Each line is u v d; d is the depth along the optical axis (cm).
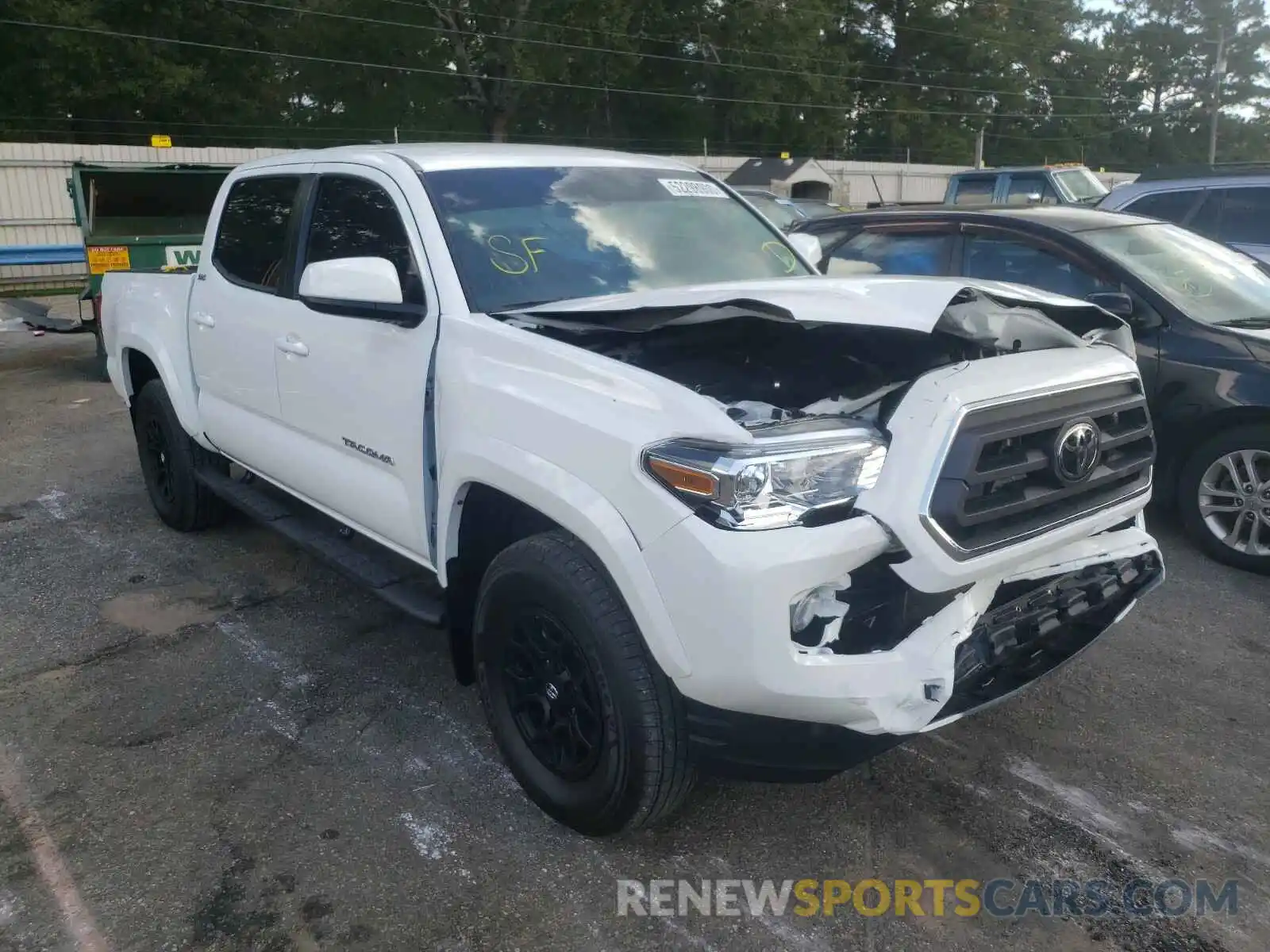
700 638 259
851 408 286
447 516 332
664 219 416
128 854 310
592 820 304
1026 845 314
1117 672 422
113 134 3316
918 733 272
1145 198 932
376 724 383
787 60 4494
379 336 368
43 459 758
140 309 556
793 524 254
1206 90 6831
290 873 301
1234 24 6762
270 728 381
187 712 392
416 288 362
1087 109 6475
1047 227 600
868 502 261
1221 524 532
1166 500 555
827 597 262
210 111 3481
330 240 412
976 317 285
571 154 432
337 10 3572
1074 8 6406
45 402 970
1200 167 929
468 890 295
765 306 280
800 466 255
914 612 272
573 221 391
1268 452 506
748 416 276
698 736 276
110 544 571
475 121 3953
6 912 286
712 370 320
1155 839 317
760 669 254
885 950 273
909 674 265
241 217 483
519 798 338
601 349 321
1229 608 480
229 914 285
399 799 337
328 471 412
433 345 344
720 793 340
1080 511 301
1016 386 280
